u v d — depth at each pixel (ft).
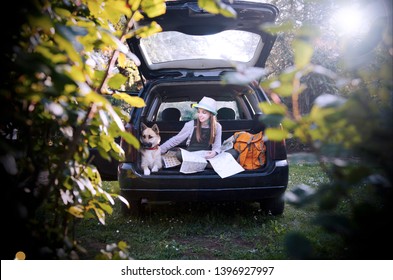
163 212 12.53
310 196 2.72
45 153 4.54
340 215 2.72
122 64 5.38
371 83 3.10
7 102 3.44
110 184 16.63
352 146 2.56
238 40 13.60
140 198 10.94
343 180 2.57
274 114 2.85
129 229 10.69
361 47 3.24
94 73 4.57
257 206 13.37
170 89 14.60
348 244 2.80
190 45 13.88
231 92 15.21
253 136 11.86
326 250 3.66
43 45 3.41
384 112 2.71
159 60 14.42
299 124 2.79
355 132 2.61
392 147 2.41
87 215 5.38
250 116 14.69
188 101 15.66
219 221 11.34
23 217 3.51
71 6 4.53
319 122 2.69
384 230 2.52
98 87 4.48
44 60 3.13
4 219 3.60
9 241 4.01
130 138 4.31
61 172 4.38
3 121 3.60
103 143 5.02
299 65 2.69
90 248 8.91
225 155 11.34
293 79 2.79
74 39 3.37
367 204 2.53
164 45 13.76
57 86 3.09
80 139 4.81
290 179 17.39
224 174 10.57
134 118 11.62
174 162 11.73
